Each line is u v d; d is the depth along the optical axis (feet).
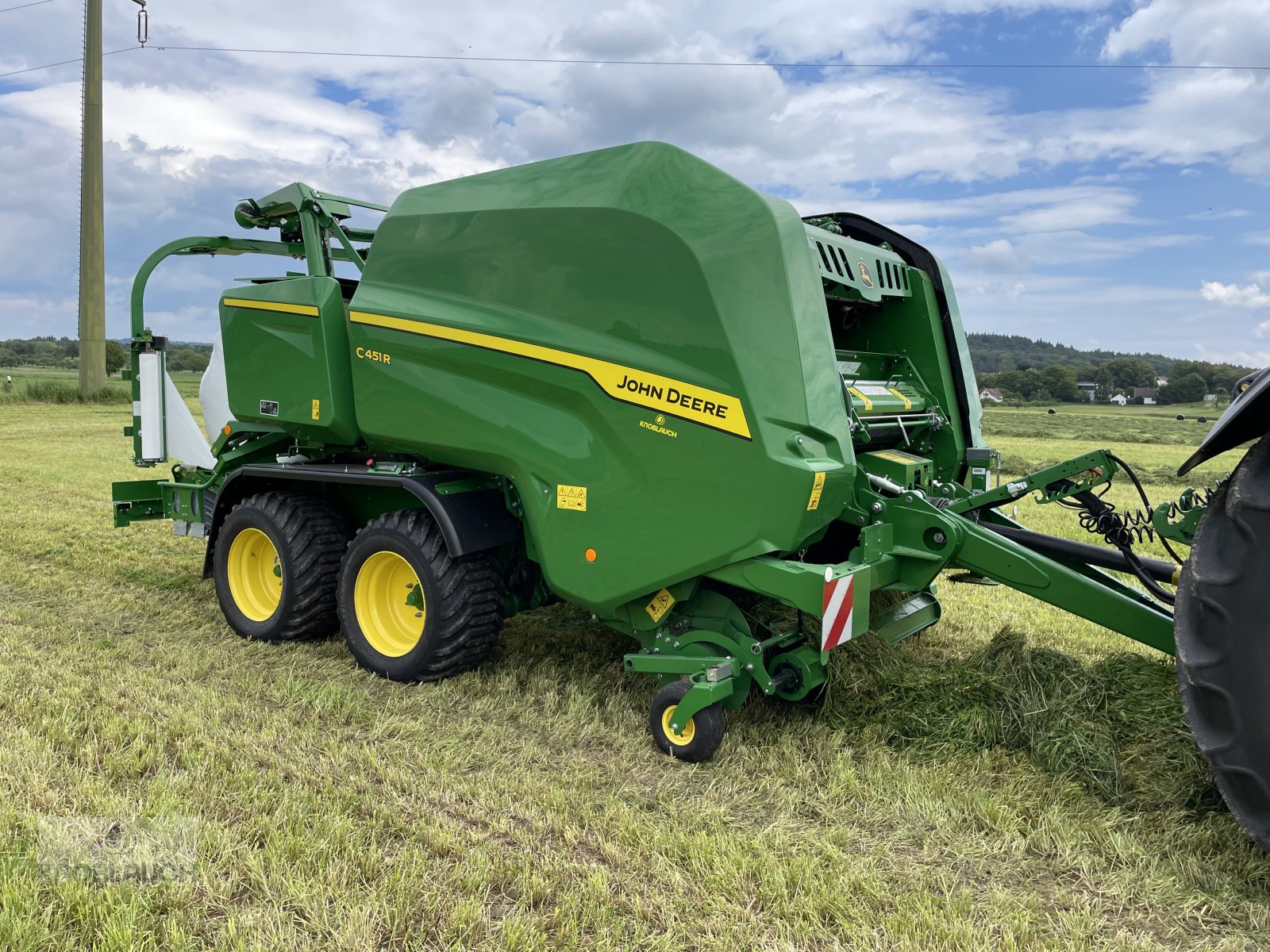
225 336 16.56
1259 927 7.92
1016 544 11.37
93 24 93.15
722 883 8.32
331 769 10.50
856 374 14.32
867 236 15.66
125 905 7.54
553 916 7.74
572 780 10.52
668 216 11.39
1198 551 8.23
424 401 13.53
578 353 11.99
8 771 10.03
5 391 96.48
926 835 9.46
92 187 95.86
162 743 10.83
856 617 11.11
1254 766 7.91
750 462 10.85
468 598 13.53
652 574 11.75
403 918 7.66
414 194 14.02
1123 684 11.48
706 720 10.97
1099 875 8.72
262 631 15.76
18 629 15.78
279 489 17.04
